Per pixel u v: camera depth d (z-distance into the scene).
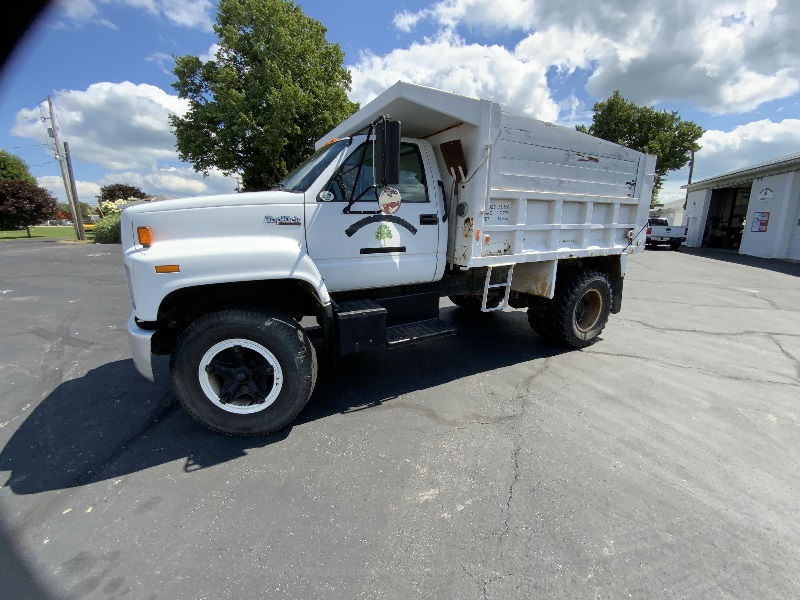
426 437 2.85
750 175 16.95
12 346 4.75
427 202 3.68
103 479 2.42
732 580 1.74
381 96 3.59
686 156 28.53
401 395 3.51
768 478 2.41
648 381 3.79
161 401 3.40
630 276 10.38
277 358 2.79
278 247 2.81
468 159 3.55
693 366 4.18
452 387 3.66
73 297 7.40
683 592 1.68
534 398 3.44
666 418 3.11
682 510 2.15
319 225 3.18
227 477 2.43
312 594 1.67
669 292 8.25
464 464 2.53
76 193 23.52
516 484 2.35
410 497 2.25
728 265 13.09
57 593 1.67
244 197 2.95
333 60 19.44
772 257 15.73
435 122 3.71
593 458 2.59
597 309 4.73
